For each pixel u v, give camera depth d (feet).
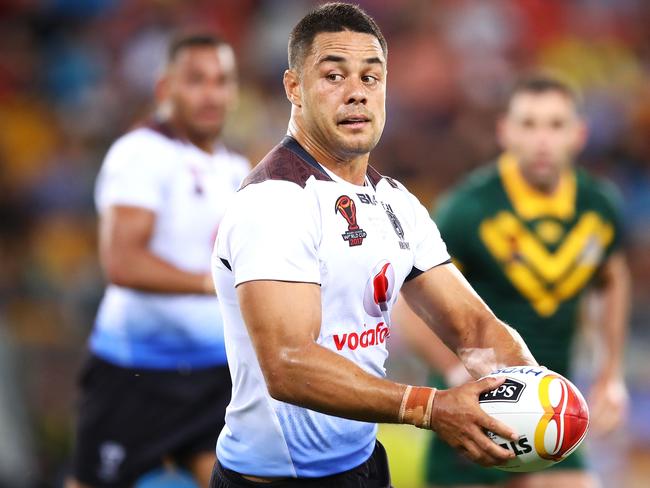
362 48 38.68
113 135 150.00
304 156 39.22
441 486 66.23
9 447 93.71
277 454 39.86
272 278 36.40
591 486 64.34
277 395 36.06
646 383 106.22
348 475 41.01
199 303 64.44
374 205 39.88
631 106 164.86
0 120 153.89
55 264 132.87
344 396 35.29
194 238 65.51
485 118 151.43
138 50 159.94
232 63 67.36
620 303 71.26
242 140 140.05
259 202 37.45
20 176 143.54
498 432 36.01
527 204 67.46
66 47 163.32
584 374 92.27
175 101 66.03
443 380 65.92
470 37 167.73
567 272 67.72
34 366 103.40
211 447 64.13
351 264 38.37
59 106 156.35
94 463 65.62
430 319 42.68
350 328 39.01
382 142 150.20
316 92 38.63
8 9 166.09
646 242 142.82
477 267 67.41
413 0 169.48
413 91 159.33
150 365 64.64
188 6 168.14
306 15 39.78
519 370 38.19
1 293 124.47
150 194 64.08
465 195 67.67
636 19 179.83
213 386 64.75
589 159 157.58
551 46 171.94
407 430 89.97
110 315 65.87
